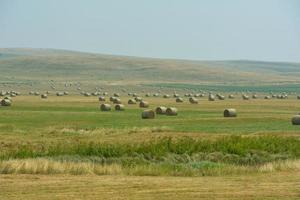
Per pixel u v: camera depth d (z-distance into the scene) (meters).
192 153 82.69
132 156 80.25
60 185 57.03
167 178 63.38
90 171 67.31
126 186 56.88
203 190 55.09
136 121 144.88
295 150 87.56
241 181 61.12
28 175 63.94
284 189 55.91
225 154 82.75
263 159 81.94
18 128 122.94
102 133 110.81
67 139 100.31
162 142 87.25
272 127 129.75
